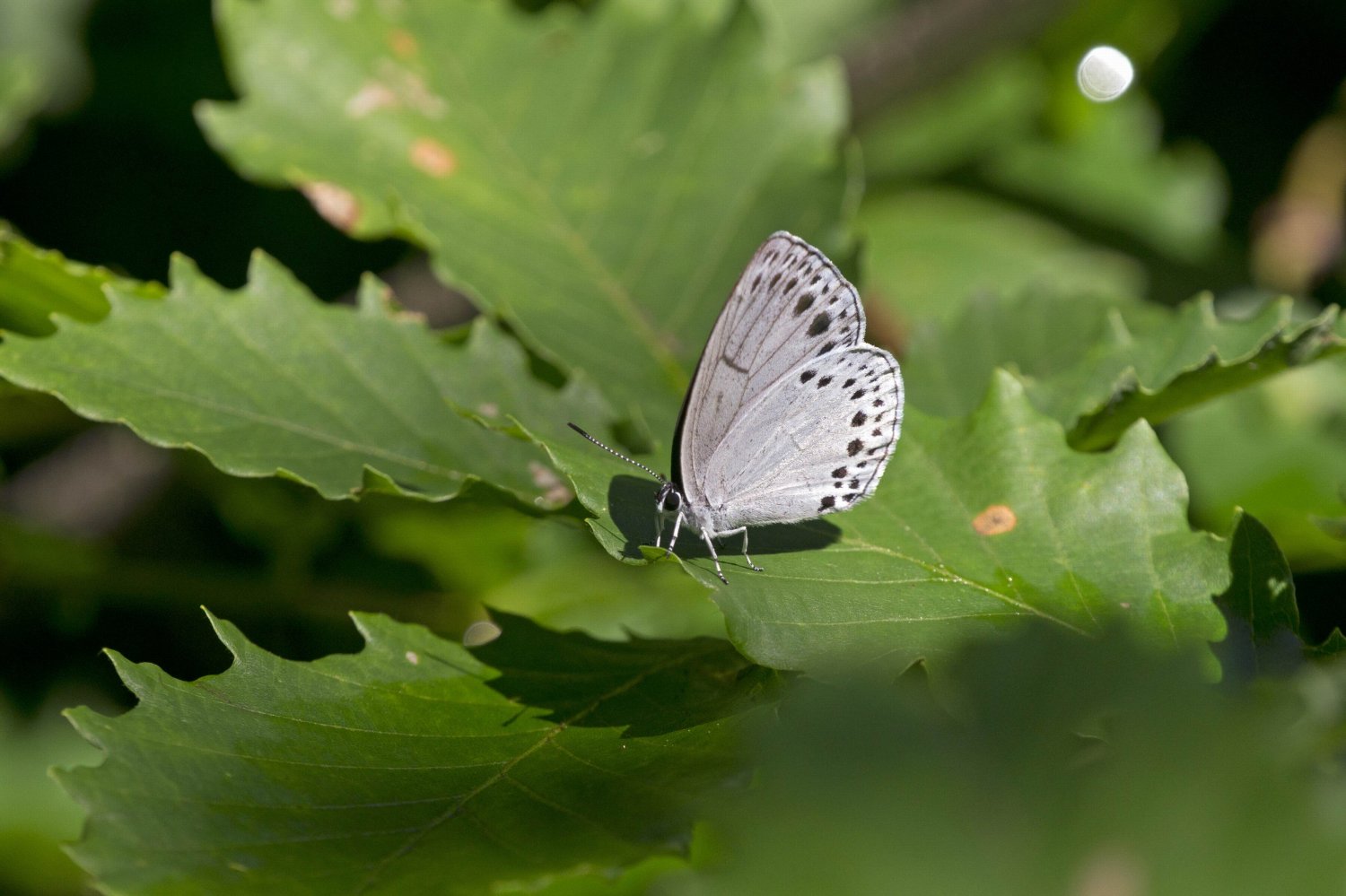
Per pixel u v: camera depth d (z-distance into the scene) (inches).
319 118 23.0
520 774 20.5
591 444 22.0
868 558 21.0
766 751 16.0
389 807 20.4
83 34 25.7
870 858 15.0
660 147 23.0
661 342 22.5
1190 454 23.8
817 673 20.6
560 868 20.2
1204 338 22.0
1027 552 21.1
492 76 23.2
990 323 22.7
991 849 15.3
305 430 21.6
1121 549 21.0
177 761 20.3
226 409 21.5
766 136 23.0
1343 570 22.6
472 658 20.9
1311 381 23.9
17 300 22.0
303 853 20.2
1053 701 18.3
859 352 21.5
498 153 23.0
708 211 22.9
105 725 20.3
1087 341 22.6
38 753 24.0
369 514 23.7
